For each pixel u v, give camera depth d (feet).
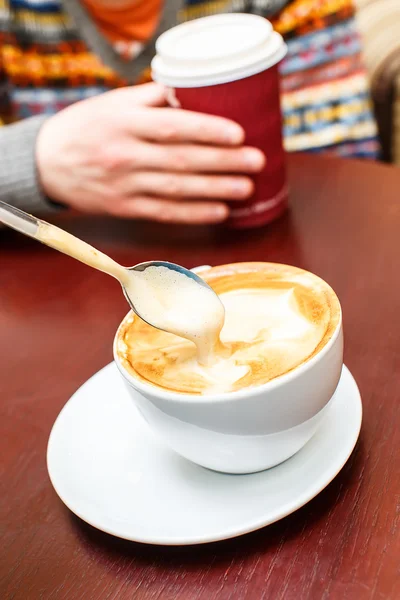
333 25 3.31
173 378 1.63
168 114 2.33
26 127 2.61
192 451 1.64
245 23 2.34
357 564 1.55
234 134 2.26
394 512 1.60
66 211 2.66
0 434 1.89
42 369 2.03
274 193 2.37
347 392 1.75
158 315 1.66
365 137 3.34
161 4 3.38
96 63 3.44
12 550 1.67
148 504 1.65
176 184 2.38
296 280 1.77
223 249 2.32
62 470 1.71
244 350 1.65
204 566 1.59
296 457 1.68
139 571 1.60
